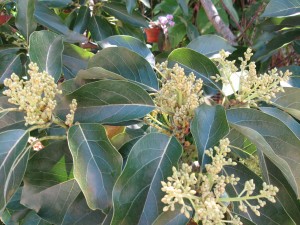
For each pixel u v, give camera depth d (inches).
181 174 14.6
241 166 18.3
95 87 17.8
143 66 20.1
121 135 21.1
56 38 20.8
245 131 16.3
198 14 46.4
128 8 32.9
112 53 19.8
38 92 16.3
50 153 17.5
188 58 21.2
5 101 18.9
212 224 13.6
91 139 16.4
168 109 18.2
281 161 15.3
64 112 17.8
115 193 14.3
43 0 32.2
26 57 28.5
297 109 20.1
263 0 38.9
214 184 15.9
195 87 18.3
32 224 22.4
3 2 32.2
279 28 28.8
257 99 20.1
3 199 15.3
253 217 17.6
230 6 37.6
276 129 17.3
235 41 36.6
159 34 42.9
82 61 25.7
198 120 16.6
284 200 17.9
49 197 17.2
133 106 18.3
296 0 26.0
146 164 15.4
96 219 17.1
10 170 15.7
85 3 35.7
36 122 16.6
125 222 14.4
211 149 15.1
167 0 48.3
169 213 14.8
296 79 24.8
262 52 29.0
